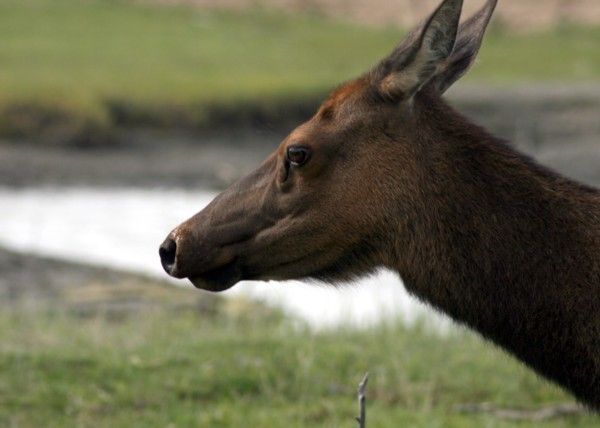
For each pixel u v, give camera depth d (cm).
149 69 11750
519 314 2406
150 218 7844
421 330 4250
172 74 11512
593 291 2386
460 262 2419
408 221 2434
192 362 3825
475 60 2450
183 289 5400
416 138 2441
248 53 13075
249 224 2514
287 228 2488
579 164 9294
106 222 7656
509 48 14050
